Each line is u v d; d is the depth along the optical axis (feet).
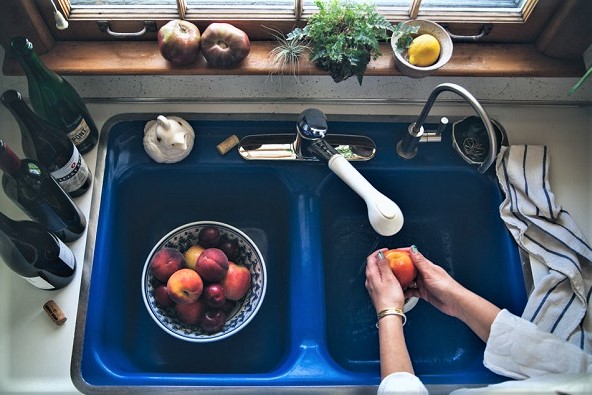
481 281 3.34
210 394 2.75
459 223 3.51
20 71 3.09
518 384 2.40
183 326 3.04
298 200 3.27
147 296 3.01
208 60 3.06
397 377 2.46
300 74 3.19
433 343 3.26
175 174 3.35
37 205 2.83
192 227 3.20
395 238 3.51
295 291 3.06
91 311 2.92
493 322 2.71
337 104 3.45
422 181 3.46
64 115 3.07
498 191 3.30
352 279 3.41
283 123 3.41
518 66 3.23
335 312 3.31
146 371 3.10
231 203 3.53
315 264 3.12
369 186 3.05
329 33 3.07
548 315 2.91
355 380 2.80
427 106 2.97
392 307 2.77
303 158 3.33
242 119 3.39
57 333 2.86
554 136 3.43
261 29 3.22
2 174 3.14
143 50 3.19
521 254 3.14
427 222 3.52
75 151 2.93
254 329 3.24
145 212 3.49
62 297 2.93
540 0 3.03
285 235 3.39
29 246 2.77
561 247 3.09
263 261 3.11
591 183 3.32
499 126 3.42
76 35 3.19
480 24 3.21
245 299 3.13
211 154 3.33
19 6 2.87
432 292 2.97
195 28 3.06
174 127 3.11
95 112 3.35
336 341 3.21
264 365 3.14
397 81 3.44
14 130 3.24
